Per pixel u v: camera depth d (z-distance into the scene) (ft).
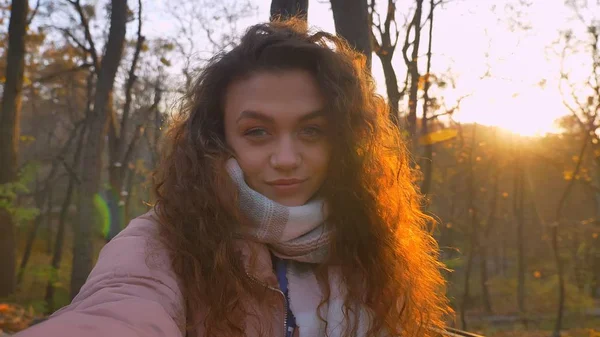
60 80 60.03
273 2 9.31
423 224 6.03
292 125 4.27
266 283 4.17
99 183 38.24
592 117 53.11
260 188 4.30
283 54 4.32
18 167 44.04
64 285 53.47
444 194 79.51
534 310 72.74
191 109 4.59
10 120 40.86
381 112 5.50
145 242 3.88
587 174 61.11
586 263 69.10
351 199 4.65
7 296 39.24
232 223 4.22
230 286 4.03
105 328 2.70
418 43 31.24
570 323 63.67
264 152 4.26
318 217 4.34
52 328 2.59
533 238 110.01
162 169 4.59
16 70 41.55
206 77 4.46
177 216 4.11
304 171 4.33
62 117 85.51
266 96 4.23
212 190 4.18
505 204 97.50
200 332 4.00
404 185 5.61
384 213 4.99
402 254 5.18
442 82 31.73
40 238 94.48
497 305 79.30
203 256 4.05
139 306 3.11
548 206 89.61
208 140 4.42
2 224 39.88
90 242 37.60
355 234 4.70
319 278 4.50
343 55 4.69
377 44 25.22
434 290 5.70
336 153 4.57
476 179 81.41
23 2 41.32
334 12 10.65
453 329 7.61
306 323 4.30
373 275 4.78
